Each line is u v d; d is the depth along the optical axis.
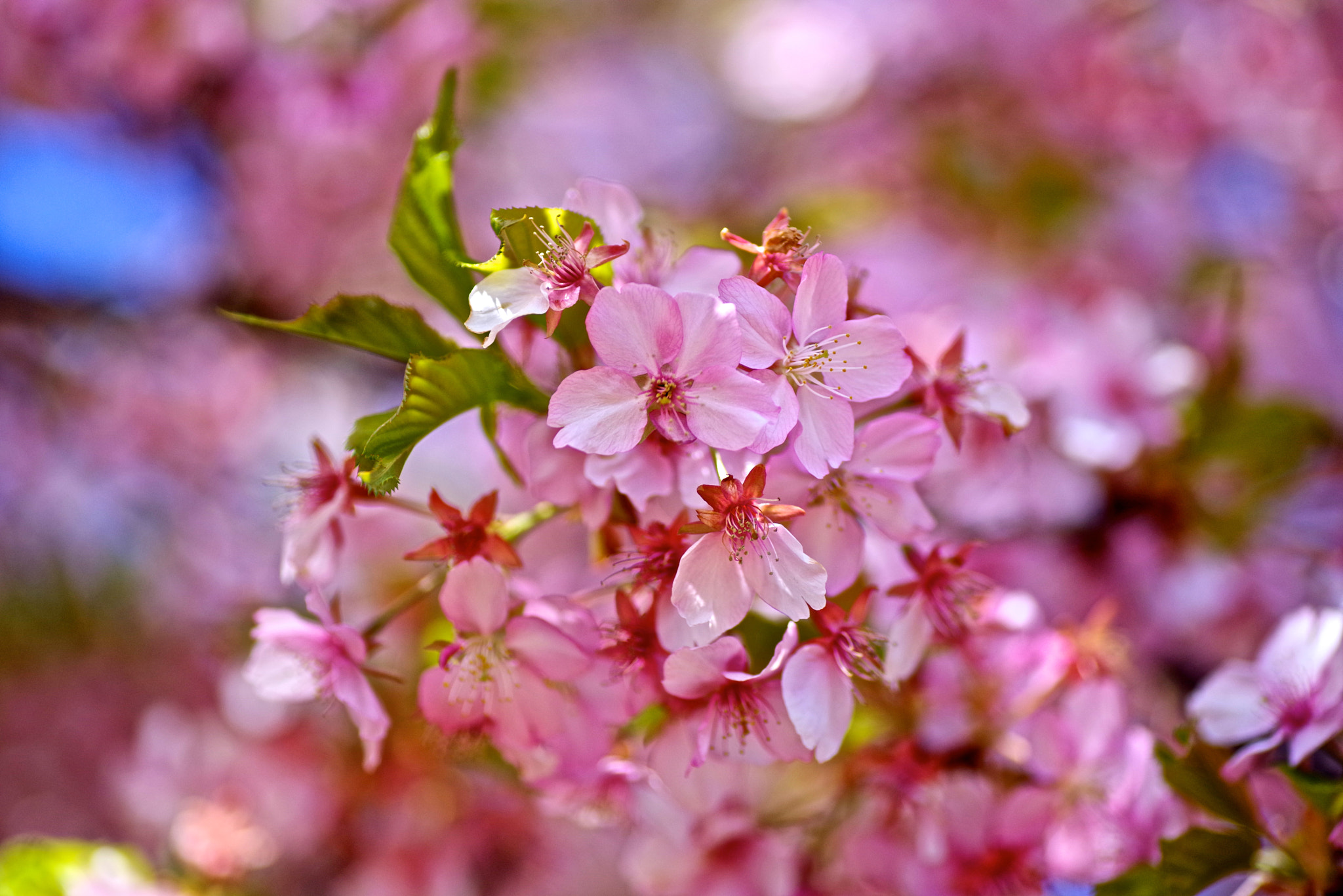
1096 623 0.70
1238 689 0.68
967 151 1.24
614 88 1.54
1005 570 0.79
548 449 0.65
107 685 1.24
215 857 0.77
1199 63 1.24
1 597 1.24
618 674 0.64
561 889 0.80
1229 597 0.80
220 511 1.27
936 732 0.69
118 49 1.01
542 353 0.65
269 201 1.16
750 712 0.64
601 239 0.64
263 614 0.66
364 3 1.05
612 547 0.65
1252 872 0.66
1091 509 0.81
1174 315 1.02
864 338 0.63
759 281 0.64
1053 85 1.27
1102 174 1.23
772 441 0.62
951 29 1.33
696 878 0.69
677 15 1.66
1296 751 0.66
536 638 0.64
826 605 0.64
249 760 0.79
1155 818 0.69
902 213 1.22
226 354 1.29
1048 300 0.91
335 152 1.10
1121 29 1.26
